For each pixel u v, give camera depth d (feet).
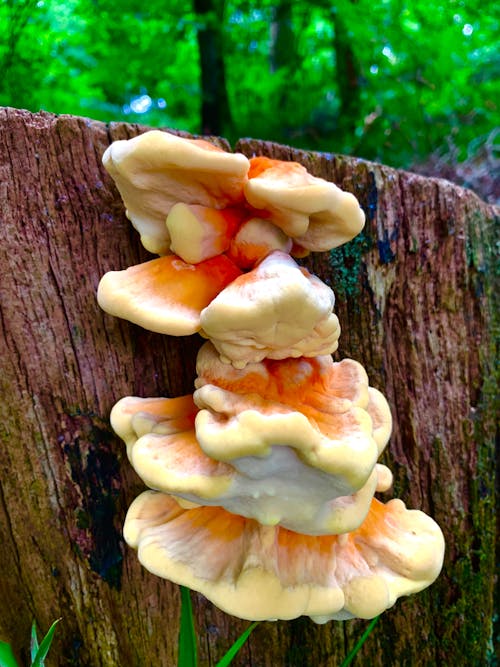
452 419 1.65
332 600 1.05
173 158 0.87
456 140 3.78
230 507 0.98
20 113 1.11
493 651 1.86
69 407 1.25
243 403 0.95
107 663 1.42
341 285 1.45
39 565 1.33
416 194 1.47
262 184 0.91
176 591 1.43
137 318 0.94
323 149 4.12
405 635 1.69
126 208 1.16
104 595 1.37
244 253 1.03
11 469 1.25
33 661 1.06
